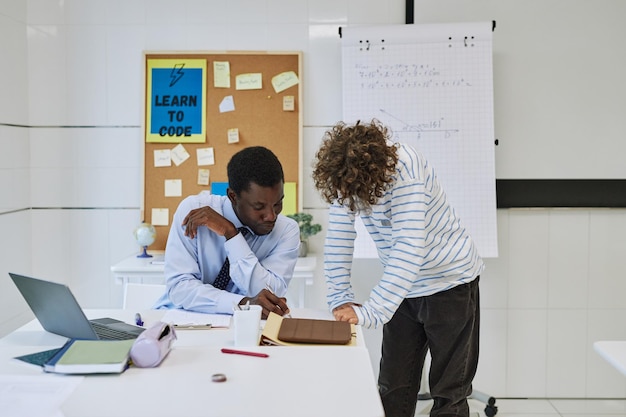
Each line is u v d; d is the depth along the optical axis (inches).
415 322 95.7
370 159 73.4
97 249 139.1
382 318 76.5
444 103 128.6
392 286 76.5
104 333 71.1
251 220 84.4
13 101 130.4
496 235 128.1
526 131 135.6
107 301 140.0
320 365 61.4
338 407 52.4
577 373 139.1
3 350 66.9
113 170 137.9
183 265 86.8
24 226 135.6
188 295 83.5
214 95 135.6
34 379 58.0
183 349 66.1
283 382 57.4
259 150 83.0
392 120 129.2
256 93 135.5
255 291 85.0
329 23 135.6
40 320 73.1
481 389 139.8
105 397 54.1
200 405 52.5
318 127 136.7
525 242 137.2
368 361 62.5
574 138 135.4
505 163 136.3
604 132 135.3
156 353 60.7
